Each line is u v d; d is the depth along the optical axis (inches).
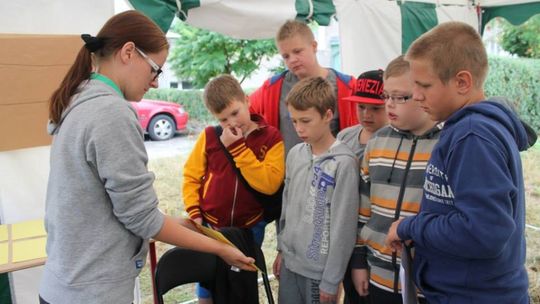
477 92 41.8
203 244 50.4
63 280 42.8
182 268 61.5
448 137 40.9
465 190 37.8
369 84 66.6
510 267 41.4
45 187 80.7
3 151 74.5
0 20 71.7
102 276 42.9
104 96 42.5
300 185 65.5
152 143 279.0
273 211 75.8
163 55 46.9
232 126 69.9
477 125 38.4
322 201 62.3
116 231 43.7
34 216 80.4
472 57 40.0
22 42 72.9
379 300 58.8
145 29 44.7
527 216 177.3
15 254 63.5
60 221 42.5
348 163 60.6
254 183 71.1
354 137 71.9
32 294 82.2
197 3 87.4
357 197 60.7
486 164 36.9
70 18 76.9
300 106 61.8
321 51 298.8
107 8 79.7
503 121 39.4
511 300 41.9
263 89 88.1
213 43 204.5
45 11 74.8
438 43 40.4
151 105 273.7
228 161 72.9
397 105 53.2
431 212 43.1
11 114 73.9
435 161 42.5
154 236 45.6
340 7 110.9
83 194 42.1
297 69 81.0
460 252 39.1
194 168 76.4
